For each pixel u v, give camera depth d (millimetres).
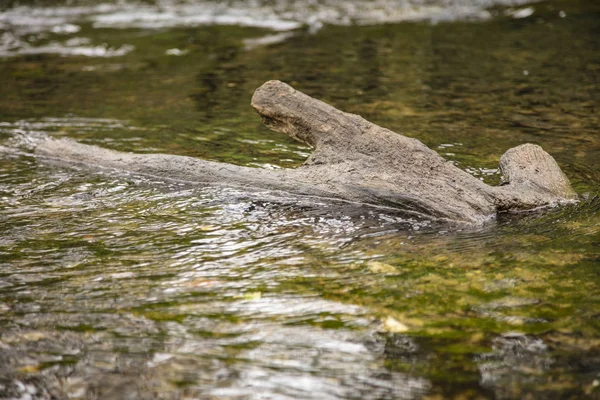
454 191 16219
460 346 10836
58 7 47250
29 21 43625
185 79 31156
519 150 18047
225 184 18281
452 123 23953
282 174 17828
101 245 14836
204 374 10281
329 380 10117
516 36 38812
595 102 26203
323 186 17109
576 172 18875
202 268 13711
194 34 40656
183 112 26016
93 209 16984
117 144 22219
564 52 34750
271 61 34281
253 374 10273
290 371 10328
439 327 11375
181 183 18688
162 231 15594
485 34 39531
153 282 13109
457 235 15039
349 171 17125
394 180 16625
